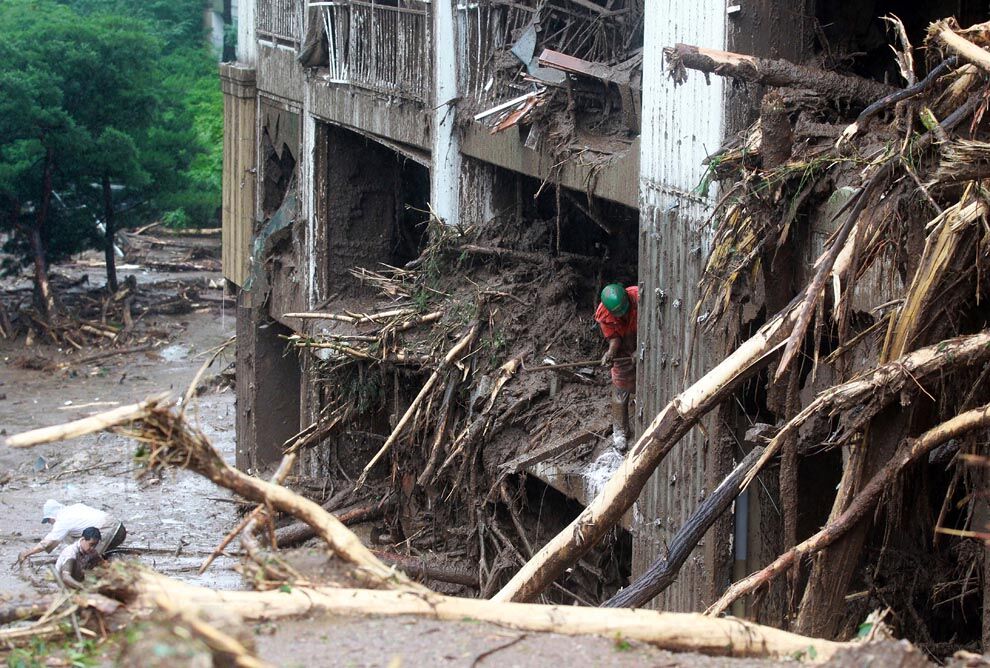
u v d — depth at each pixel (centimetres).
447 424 1412
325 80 1903
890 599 884
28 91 3775
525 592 831
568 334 1356
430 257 1556
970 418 673
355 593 521
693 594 1014
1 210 3994
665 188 1030
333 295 1973
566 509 1373
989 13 1119
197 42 6331
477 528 1366
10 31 3981
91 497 2317
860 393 673
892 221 698
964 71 675
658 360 1052
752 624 536
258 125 2220
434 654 473
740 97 931
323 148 1955
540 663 471
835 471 995
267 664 408
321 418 1652
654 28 1044
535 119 1291
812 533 993
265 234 2141
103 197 4231
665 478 1053
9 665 480
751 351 745
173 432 519
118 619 514
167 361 3666
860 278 792
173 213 5269
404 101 1642
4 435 2911
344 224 1972
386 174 1988
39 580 1552
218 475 530
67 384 3428
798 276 855
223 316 4147
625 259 1505
